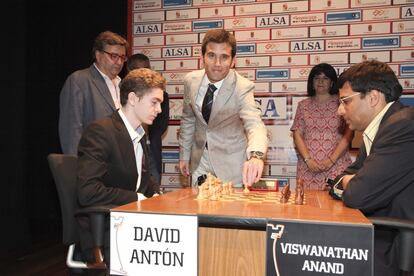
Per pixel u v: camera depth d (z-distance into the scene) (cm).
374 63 164
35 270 316
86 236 163
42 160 471
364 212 145
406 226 125
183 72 399
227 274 138
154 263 124
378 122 159
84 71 265
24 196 392
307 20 368
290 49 373
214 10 389
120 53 267
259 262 134
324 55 366
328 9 363
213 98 223
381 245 141
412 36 347
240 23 383
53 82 459
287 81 375
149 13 406
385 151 142
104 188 159
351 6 358
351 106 163
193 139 259
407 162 139
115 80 282
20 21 377
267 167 379
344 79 166
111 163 173
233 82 221
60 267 324
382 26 353
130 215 126
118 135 176
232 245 136
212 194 155
